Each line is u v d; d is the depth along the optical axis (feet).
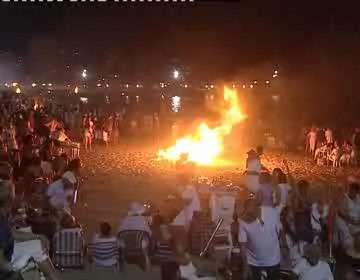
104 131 100.17
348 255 33.19
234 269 33.06
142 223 35.83
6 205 22.58
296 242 33.55
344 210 35.40
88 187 62.23
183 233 34.12
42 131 71.82
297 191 35.70
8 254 20.83
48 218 34.81
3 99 137.28
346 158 80.28
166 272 32.50
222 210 37.27
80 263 35.09
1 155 52.19
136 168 75.46
